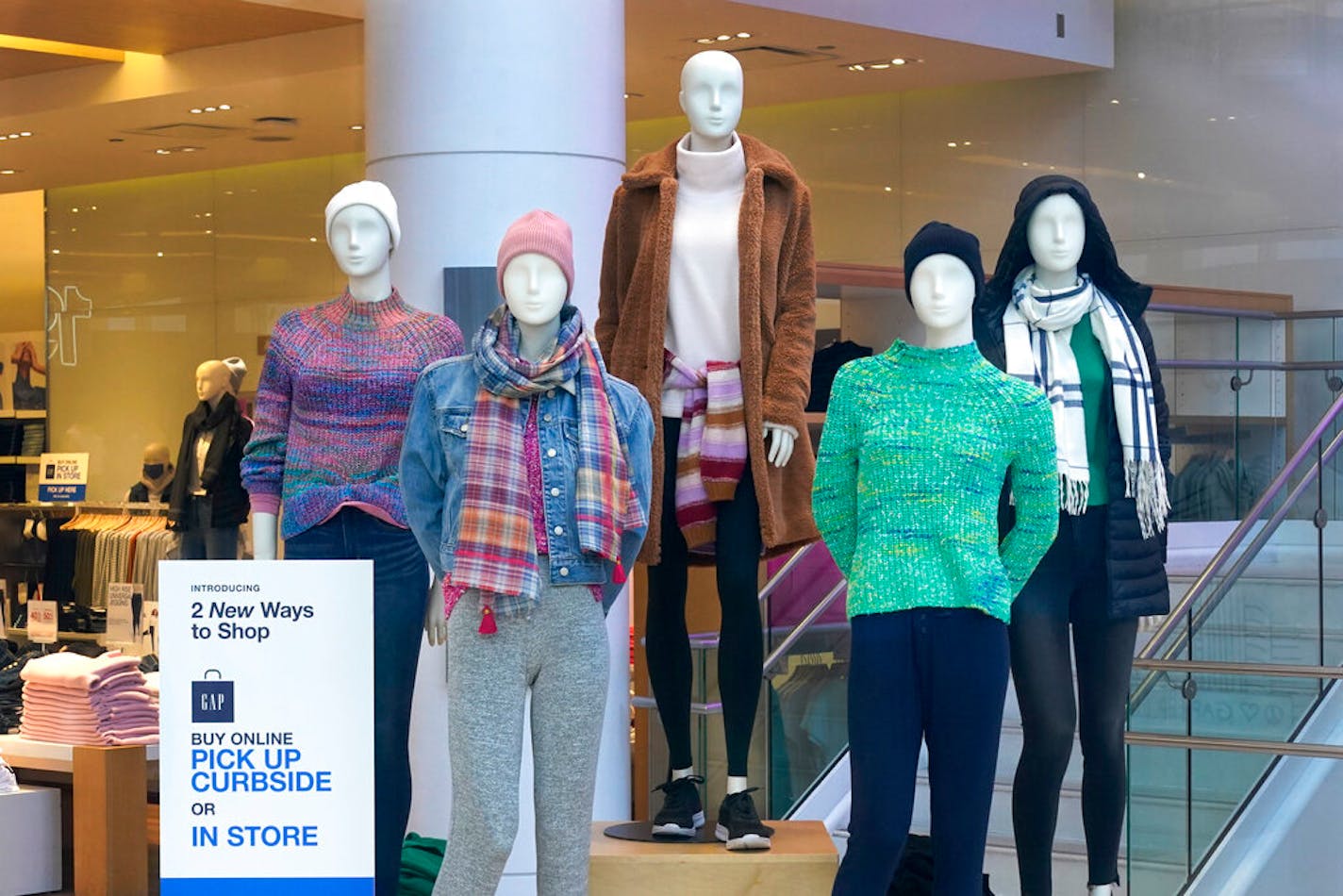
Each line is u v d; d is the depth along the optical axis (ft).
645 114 36.50
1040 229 12.96
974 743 11.91
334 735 11.37
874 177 36.11
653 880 13.29
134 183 42.16
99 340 42.86
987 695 11.88
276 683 11.34
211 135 33.78
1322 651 19.98
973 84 34.91
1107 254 13.16
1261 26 32.24
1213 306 28.96
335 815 11.36
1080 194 12.94
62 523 34.63
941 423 12.01
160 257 41.83
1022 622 12.95
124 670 19.89
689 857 13.26
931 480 11.94
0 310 43.62
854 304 28.43
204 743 11.35
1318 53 31.73
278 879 11.35
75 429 43.16
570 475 11.98
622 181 13.93
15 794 19.43
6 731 20.89
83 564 34.01
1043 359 13.09
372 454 13.24
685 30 28.14
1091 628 13.26
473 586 11.66
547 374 11.90
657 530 13.64
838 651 20.65
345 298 13.61
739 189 13.74
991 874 18.70
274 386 13.50
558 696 11.95
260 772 11.35
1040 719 12.93
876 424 12.14
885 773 11.93
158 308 41.91
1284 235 32.07
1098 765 13.35
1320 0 31.71
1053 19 31.73
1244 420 28.07
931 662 11.87
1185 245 33.14
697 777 14.15
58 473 35.17
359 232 13.32
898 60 31.40
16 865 19.38
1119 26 33.63
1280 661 19.25
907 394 12.16
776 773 19.36
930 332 12.37
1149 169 33.42
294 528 13.24
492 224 19.21
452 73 19.26
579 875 12.12
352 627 11.37
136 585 28.30
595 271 19.66
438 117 19.31
